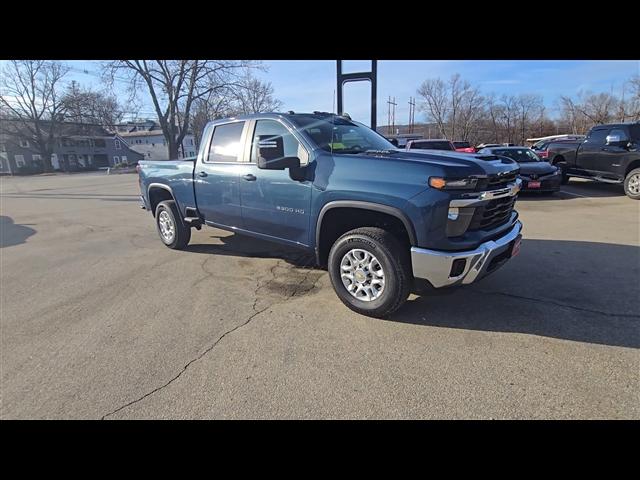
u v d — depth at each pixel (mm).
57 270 5312
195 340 3205
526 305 3637
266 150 3523
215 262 5387
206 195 5047
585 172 11500
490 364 2715
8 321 3705
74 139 68688
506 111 65438
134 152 80625
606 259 4934
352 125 4535
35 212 11547
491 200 3170
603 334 3070
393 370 2689
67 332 3432
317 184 3588
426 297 3898
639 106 50094
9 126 57938
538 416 2211
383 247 3221
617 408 2246
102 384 2650
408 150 3996
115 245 6699
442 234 2959
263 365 2807
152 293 4309
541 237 6168
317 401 2402
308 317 3555
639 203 9195
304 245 3920
